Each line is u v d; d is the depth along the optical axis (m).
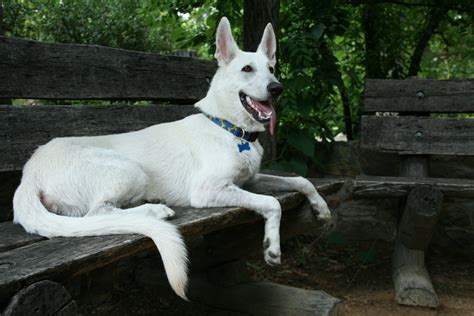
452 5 5.23
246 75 2.84
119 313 3.20
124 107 3.40
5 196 2.99
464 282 3.84
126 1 7.59
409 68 5.68
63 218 2.03
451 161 4.72
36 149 2.68
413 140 4.47
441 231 4.55
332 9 4.85
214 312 3.20
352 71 5.47
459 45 6.46
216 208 2.53
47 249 1.74
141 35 7.73
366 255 4.30
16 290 1.40
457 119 4.41
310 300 2.97
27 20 7.12
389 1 5.27
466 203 4.49
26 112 2.74
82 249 1.72
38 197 2.24
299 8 4.93
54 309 1.49
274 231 2.48
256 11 4.33
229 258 3.21
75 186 2.33
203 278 3.41
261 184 3.12
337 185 3.53
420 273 3.60
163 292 3.44
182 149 2.73
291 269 4.13
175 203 2.70
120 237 1.87
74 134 3.02
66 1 7.43
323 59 4.87
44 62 2.84
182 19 6.16
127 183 2.37
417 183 3.46
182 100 4.01
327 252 4.54
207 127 2.81
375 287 3.75
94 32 7.32
